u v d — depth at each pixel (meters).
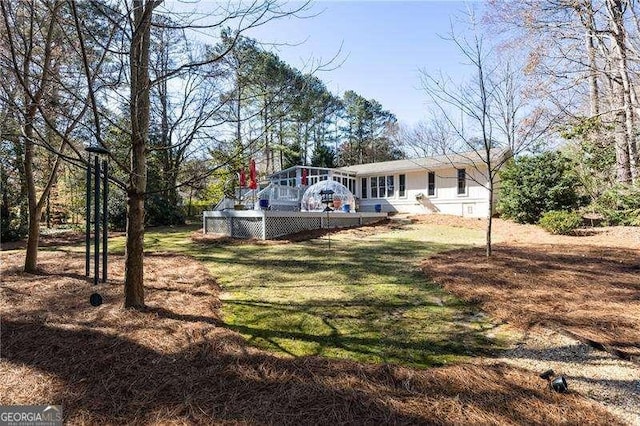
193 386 2.26
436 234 11.43
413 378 2.40
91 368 2.46
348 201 15.55
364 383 2.32
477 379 2.42
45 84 3.96
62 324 3.25
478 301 4.16
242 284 5.21
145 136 3.69
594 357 2.84
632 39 9.00
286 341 3.15
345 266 6.42
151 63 4.18
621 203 10.85
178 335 3.04
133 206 3.75
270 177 21.42
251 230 10.98
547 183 13.09
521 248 7.82
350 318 3.74
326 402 2.10
